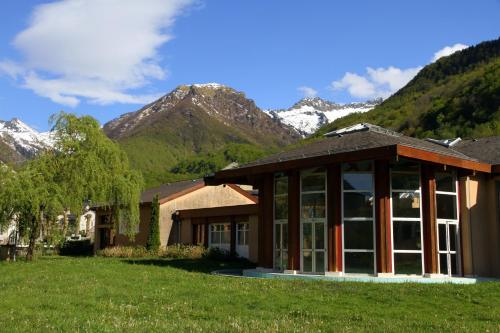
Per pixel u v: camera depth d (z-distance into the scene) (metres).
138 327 9.43
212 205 38.41
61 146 26.42
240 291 14.03
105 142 28.05
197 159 96.25
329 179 18.19
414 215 17.86
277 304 12.38
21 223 25.33
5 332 8.98
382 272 17.22
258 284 15.41
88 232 57.38
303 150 20.28
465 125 50.22
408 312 11.70
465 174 18.91
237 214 29.97
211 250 29.50
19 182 24.56
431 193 17.95
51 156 26.31
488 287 14.30
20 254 31.05
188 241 34.97
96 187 26.83
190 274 18.38
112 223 33.62
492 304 12.45
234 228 30.88
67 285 15.63
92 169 26.42
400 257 17.53
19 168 26.09
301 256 18.83
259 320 10.44
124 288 14.80
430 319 10.98
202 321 10.37
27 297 13.34
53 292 14.28
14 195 24.27
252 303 12.50
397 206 17.75
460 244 18.84
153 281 16.25
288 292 13.97
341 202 17.95
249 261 28.30
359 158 16.73
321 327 9.85
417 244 17.77
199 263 25.56
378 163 17.77
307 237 18.77
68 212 26.94
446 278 17.34
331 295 13.54
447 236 18.55
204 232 33.56
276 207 20.48
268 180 20.70
